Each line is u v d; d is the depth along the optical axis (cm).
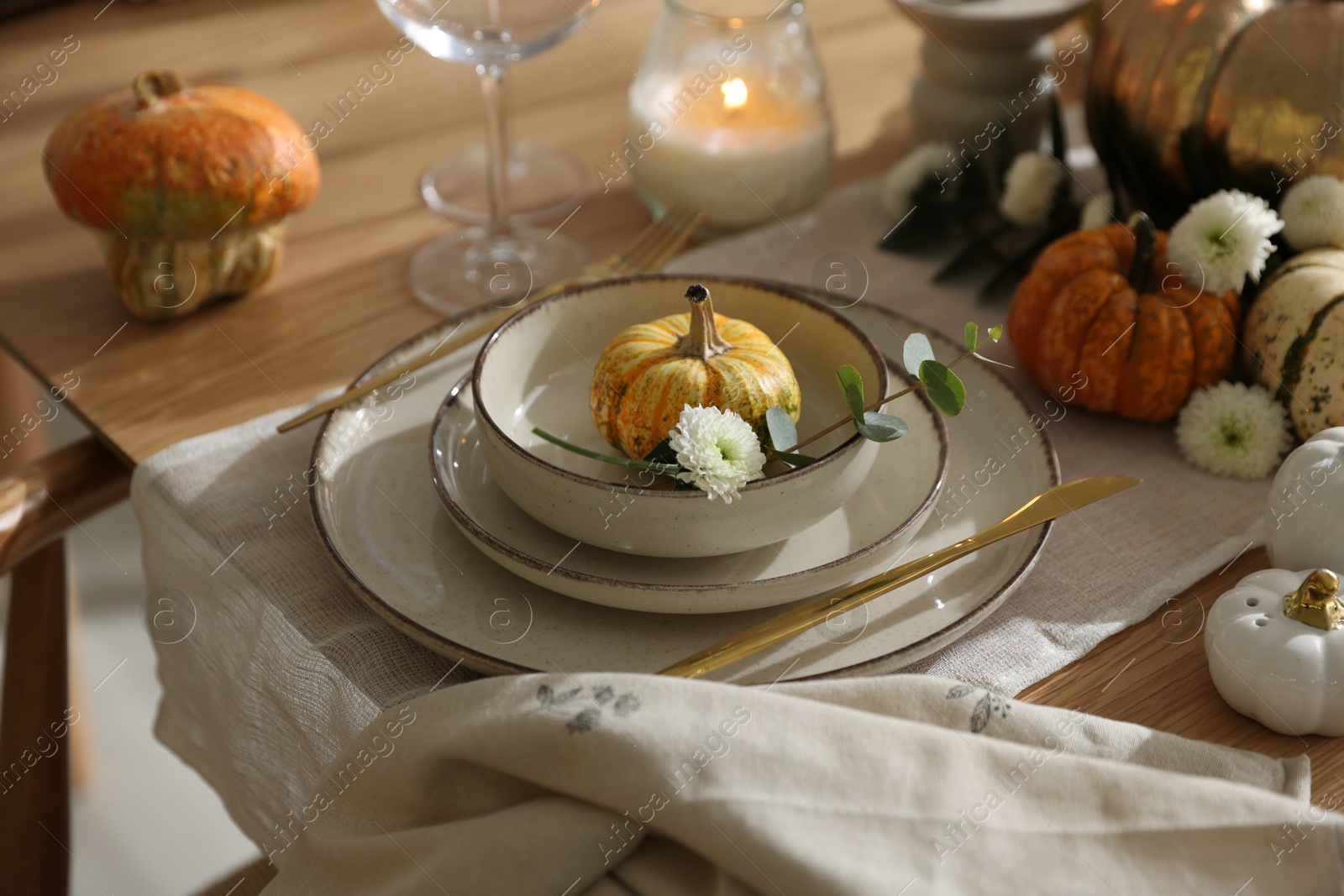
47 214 120
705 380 96
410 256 117
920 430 100
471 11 110
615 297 102
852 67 135
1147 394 103
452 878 90
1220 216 102
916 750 90
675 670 92
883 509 99
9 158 125
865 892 87
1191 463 103
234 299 114
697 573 96
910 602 96
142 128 108
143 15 140
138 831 157
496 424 95
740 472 93
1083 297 103
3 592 174
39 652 112
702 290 96
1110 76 111
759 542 95
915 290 113
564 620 95
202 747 107
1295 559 96
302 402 107
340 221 120
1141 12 110
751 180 117
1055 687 95
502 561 94
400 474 100
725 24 115
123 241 110
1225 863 88
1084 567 98
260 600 97
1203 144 108
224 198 109
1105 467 103
